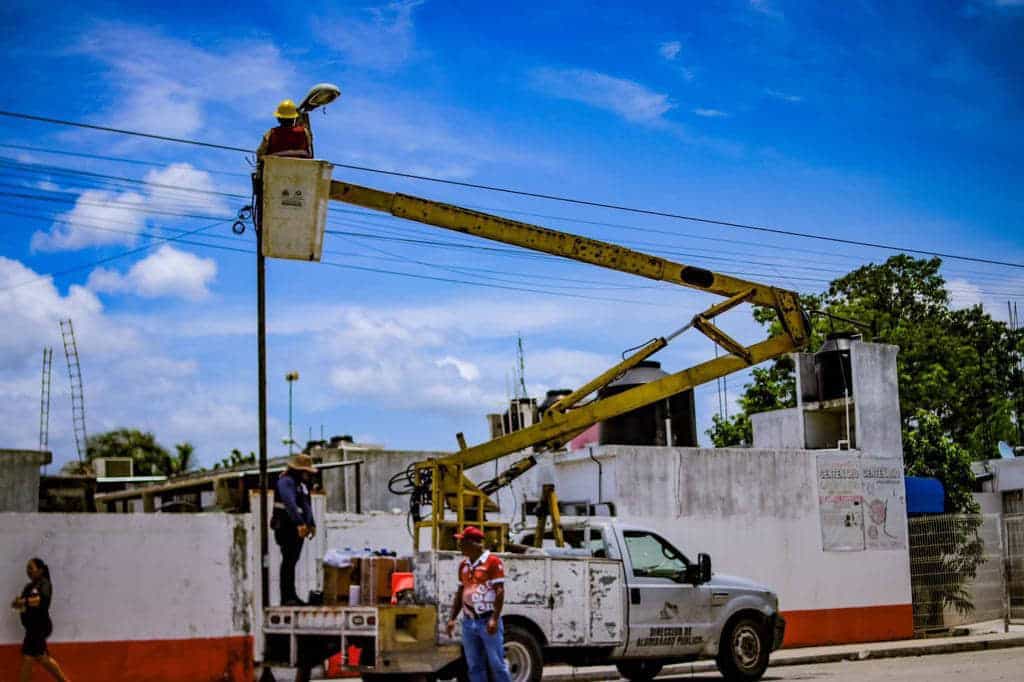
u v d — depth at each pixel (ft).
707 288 60.49
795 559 74.74
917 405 137.28
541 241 56.44
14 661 49.65
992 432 139.03
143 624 52.13
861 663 64.49
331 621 41.52
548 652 47.34
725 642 52.49
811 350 133.08
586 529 51.37
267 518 52.11
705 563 51.96
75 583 51.19
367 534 63.05
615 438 77.77
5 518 50.39
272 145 48.83
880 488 79.46
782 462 75.56
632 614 49.16
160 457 159.94
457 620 41.96
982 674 51.57
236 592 54.24
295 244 48.60
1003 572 79.20
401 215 53.26
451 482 55.11
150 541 52.85
